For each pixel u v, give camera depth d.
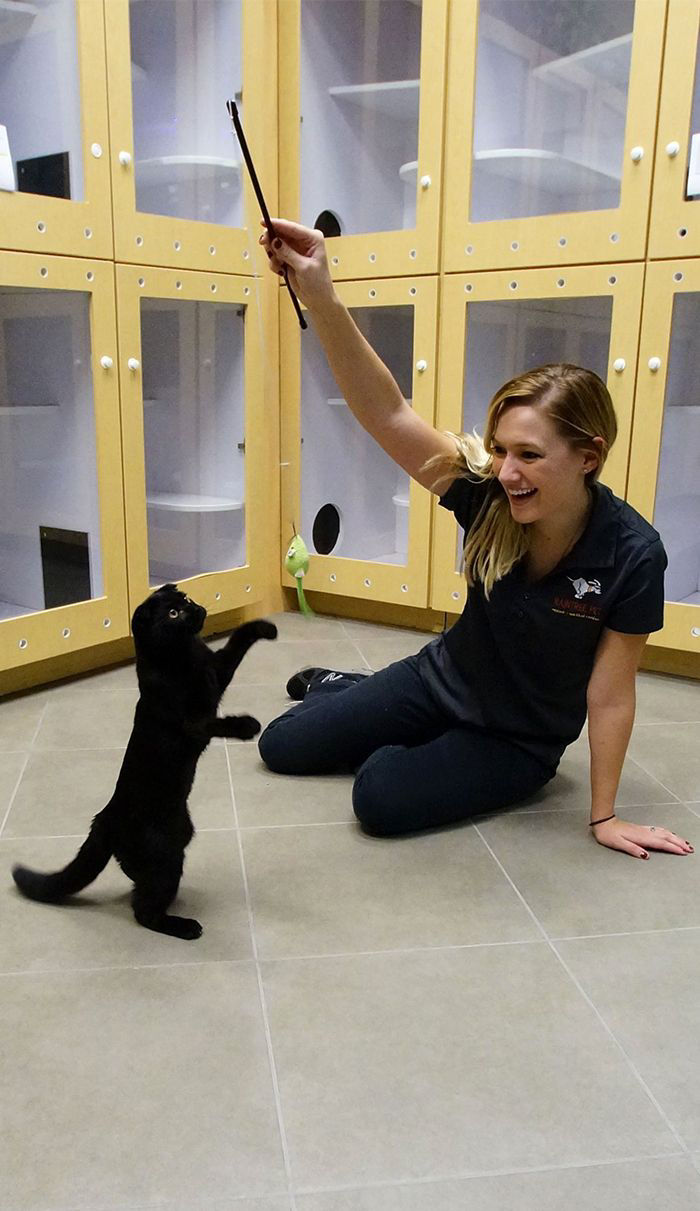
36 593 2.13
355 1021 0.97
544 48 2.14
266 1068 0.90
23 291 2.00
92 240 1.90
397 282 2.28
